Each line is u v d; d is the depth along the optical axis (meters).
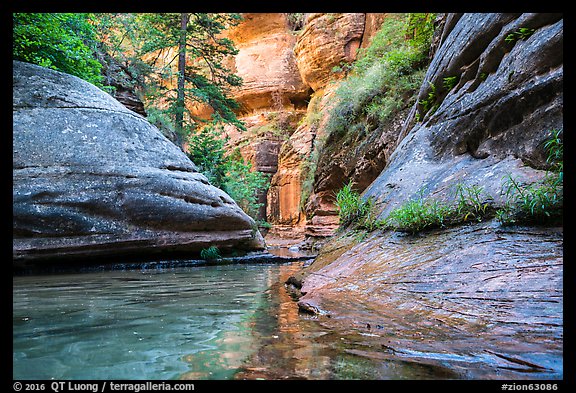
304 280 4.39
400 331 2.02
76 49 9.63
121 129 8.16
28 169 6.70
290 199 23.00
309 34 22.47
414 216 4.29
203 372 1.45
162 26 16.22
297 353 1.68
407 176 5.78
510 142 4.34
